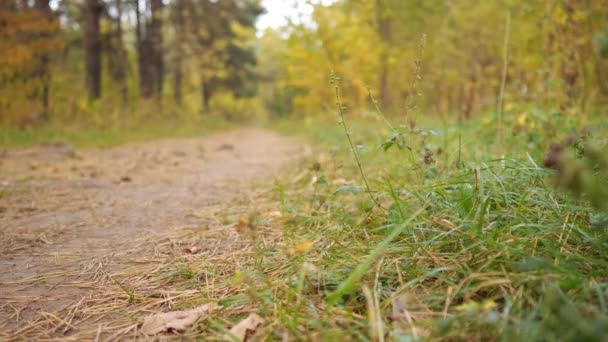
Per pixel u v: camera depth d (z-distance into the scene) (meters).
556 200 1.94
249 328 1.40
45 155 6.97
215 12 24.58
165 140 12.60
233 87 30.23
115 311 1.69
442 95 9.59
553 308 1.12
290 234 2.42
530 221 1.73
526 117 3.83
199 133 16.41
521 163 2.25
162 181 4.87
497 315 1.13
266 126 31.09
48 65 11.65
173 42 21.48
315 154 6.23
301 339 1.27
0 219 3.17
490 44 10.66
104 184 4.63
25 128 10.05
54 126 10.64
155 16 19.23
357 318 1.38
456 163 2.89
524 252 1.44
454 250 1.70
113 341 1.47
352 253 1.87
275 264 1.95
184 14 21.69
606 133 3.01
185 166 6.24
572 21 4.94
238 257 2.16
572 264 1.41
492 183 2.00
